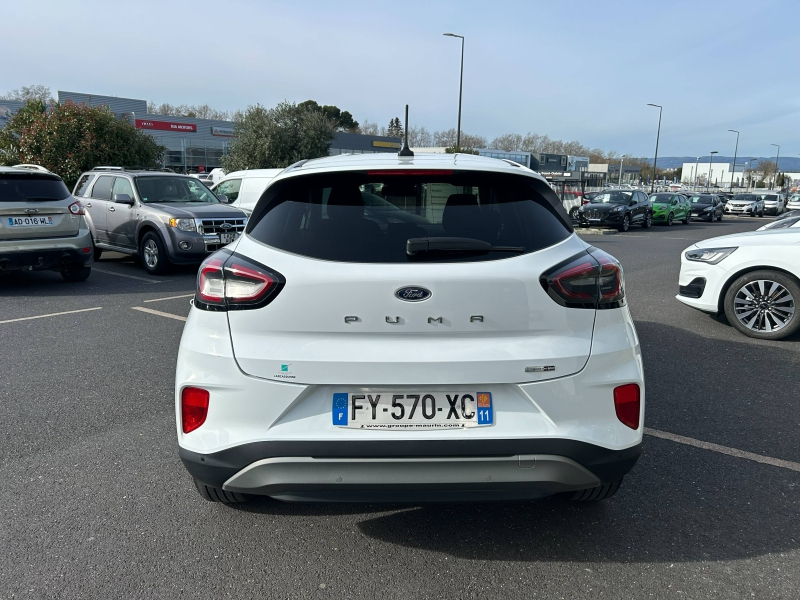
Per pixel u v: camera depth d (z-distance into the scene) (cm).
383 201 255
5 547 266
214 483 240
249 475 231
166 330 647
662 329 686
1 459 350
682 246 1836
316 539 275
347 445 223
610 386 237
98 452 361
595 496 277
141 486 321
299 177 260
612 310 243
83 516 292
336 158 294
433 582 245
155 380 486
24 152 1764
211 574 249
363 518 294
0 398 445
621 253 1599
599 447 232
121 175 1123
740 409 433
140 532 279
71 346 583
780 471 340
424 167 258
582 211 2545
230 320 233
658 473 338
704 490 319
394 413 227
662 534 279
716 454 361
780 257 628
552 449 227
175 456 357
